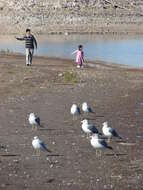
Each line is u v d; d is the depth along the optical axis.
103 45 70.06
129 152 20.34
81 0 104.69
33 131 23.30
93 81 37.19
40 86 34.59
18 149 20.61
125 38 80.31
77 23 96.12
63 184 16.95
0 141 21.72
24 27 92.75
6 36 84.38
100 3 105.31
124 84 36.31
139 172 18.12
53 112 27.11
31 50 44.91
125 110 27.94
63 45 70.38
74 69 43.75
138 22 99.62
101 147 19.12
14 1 102.44
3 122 24.94
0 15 97.81
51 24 94.62
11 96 31.23
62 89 33.72
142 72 44.00
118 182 17.14
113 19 99.69
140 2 109.00
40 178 17.48
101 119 25.86
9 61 48.03
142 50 64.31
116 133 21.34
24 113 26.80
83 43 73.00
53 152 20.23
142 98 31.23
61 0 103.69
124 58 56.34
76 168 18.45
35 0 103.31
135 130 23.75
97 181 17.23
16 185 16.89
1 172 18.05
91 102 29.91
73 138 22.20
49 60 51.84
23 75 38.84
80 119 25.69
